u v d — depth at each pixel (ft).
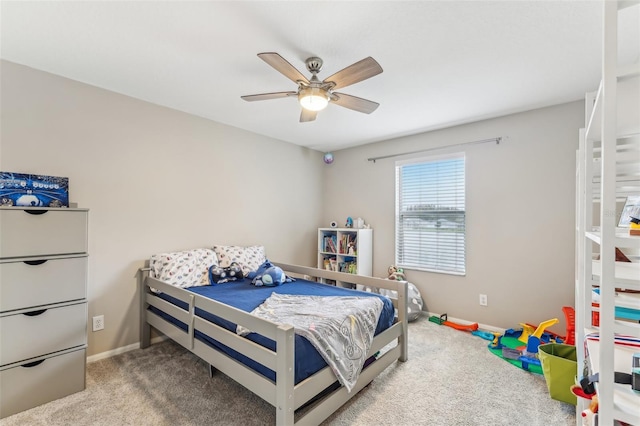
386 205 13.29
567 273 9.08
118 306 8.67
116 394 6.60
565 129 9.11
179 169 10.02
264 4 5.08
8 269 5.98
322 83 6.25
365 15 5.33
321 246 14.55
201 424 5.66
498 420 5.82
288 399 4.73
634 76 2.18
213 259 10.04
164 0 5.00
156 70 7.39
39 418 5.86
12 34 5.97
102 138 8.39
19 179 6.66
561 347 6.89
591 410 3.41
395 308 8.55
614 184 2.25
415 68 7.12
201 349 6.66
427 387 6.92
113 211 8.59
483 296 10.62
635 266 3.92
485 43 6.12
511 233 10.06
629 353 3.59
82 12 5.31
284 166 13.60
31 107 7.32
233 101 9.26
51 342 6.43
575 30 5.66
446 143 11.49
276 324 4.91
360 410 6.09
